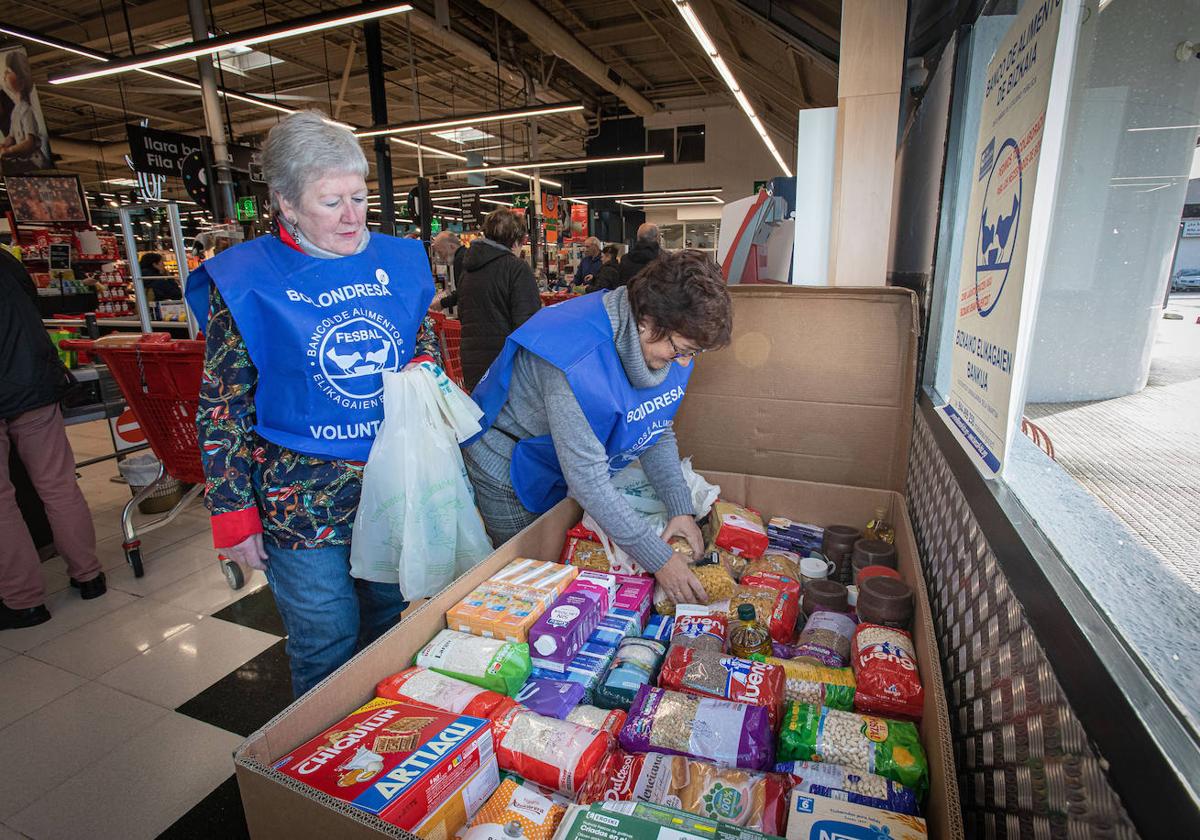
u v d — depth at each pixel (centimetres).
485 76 1298
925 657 97
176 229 309
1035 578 67
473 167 1426
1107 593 59
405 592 133
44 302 615
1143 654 51
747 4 460
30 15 904
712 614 125
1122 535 70
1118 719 46
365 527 130
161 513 341
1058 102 67
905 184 216
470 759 80
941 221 151
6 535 226
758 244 272
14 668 211
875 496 161
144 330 326
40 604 238
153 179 992
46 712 190
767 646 116
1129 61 78
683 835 70
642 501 154
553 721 91
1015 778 66
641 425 137
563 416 123
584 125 1784
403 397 129
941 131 156
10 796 160
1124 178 81
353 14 529
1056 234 85
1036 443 93
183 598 254
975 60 137
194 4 635
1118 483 77
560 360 120
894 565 142
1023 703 66
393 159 1950
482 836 76
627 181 1908
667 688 105
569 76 1465
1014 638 70
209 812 154
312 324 119
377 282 128
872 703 100
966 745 85
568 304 132
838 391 165
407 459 130
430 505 133
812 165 205
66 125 1552
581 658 110
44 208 748
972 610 89
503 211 340
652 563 125
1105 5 78
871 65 187
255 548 125
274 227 129
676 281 112
